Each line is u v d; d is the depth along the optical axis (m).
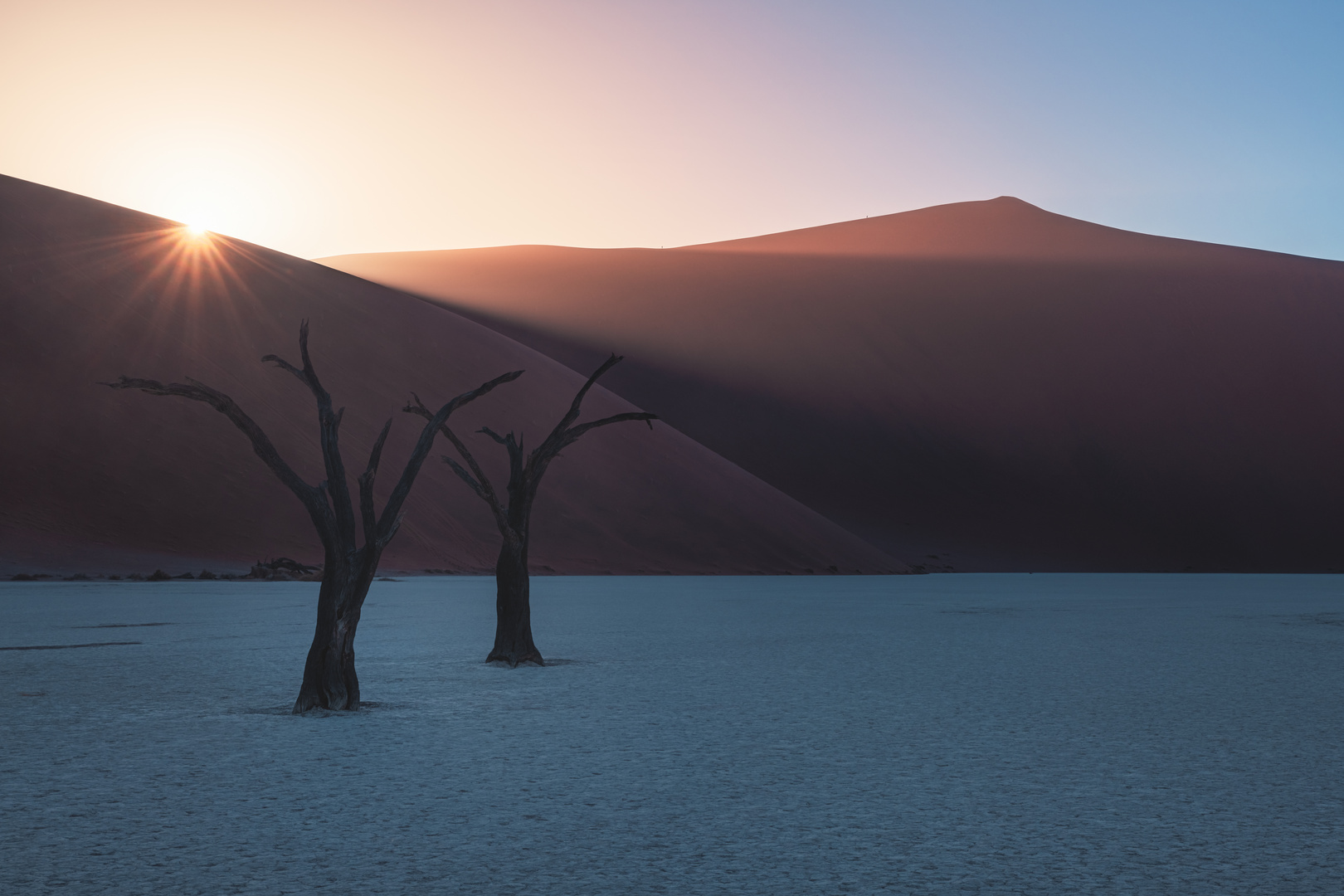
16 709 10.34
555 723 9.63
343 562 10.41
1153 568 88.75
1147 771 7.66
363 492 10.77
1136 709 10.54
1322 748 8.50
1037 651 16.66
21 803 6.62
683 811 6.50
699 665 14.58
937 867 5.40
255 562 47.06
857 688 12.15
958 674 13.48
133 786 7.12
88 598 28.81
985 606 30.50
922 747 8.53
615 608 27.42
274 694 11.41
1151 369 107.62
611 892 5.02
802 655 15.84
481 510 57.28
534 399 66.88
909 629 21.20
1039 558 87.62
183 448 51.53
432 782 7.29
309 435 55.31
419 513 54.47
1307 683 12.69
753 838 5.92
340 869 5.34
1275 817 6.38
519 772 7.61
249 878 5.19
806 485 91.44
